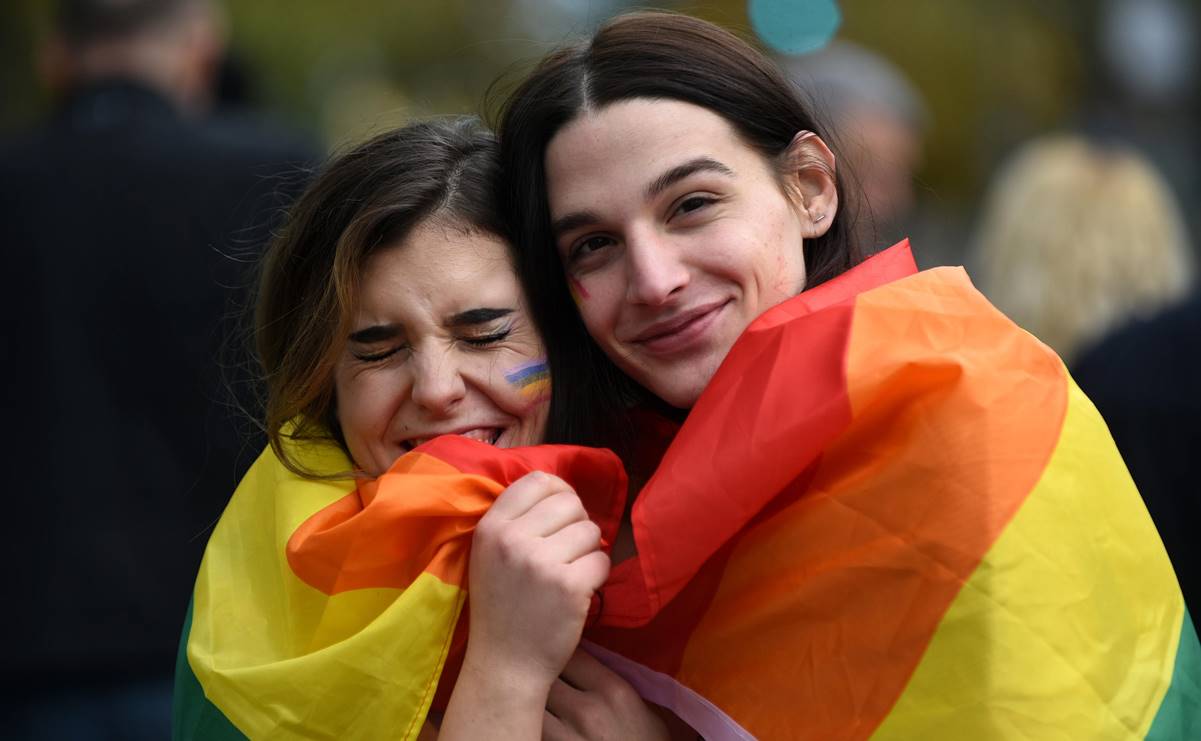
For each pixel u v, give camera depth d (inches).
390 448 313.3
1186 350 411.2
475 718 281.9
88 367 453.7
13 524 446.9
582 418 320.5
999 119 1163.3
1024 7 1182.9
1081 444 287.0
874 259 313.0
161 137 470.9
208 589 311.3
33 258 458.9
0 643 443.2
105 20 481.1
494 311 308.2
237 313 424.8
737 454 282.7
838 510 285.0
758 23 764.0
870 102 618.8
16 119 1000.2
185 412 454.0
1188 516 408.8
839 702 279.1
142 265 458.6
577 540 289.4
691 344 304.5
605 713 298.5
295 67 1277.1
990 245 632.4
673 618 301.1
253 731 285.6
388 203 306.8
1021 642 268.7
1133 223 600.7
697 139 304.0
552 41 391.2
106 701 447.8
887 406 283.7
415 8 1349.7
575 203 305.1
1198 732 283.0
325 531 295.1
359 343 309.1
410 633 285.0
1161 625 286.5
